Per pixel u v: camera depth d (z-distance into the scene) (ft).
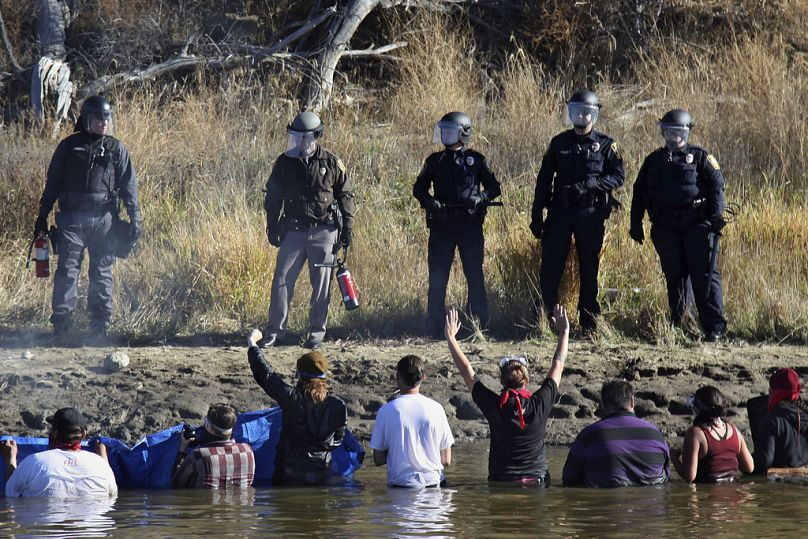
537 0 165.89
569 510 53.57
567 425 76.48
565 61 163.32
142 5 160.25
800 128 131.23
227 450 61.11
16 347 89.97
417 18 163.22
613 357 87.35
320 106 151.12
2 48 160.35
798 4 165.99
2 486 60.59
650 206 90.99
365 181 130.41
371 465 67.92
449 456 61.77
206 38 160.66
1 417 75.36
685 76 150.00
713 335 91.71
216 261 102.53
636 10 167.94
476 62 161.58
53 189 88.84
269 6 163.53
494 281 102.22
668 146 89.81
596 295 92.89
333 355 88.33
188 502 56.34
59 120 140.36
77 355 87.66
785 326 94.07
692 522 50.85
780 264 102.37
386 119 152.25
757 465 63.52
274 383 62.18
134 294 100.53
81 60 159.22
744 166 129.90
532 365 85.35
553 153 90.38
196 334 94.73
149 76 153.17
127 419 75.61
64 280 90.33
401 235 116.37
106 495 57.88
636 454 60.39
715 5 167.22
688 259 90.17
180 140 135.74
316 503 55.88
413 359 61.93
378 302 102.06
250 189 128.26
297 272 89.35
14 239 113.09
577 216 90.12
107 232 90.22
